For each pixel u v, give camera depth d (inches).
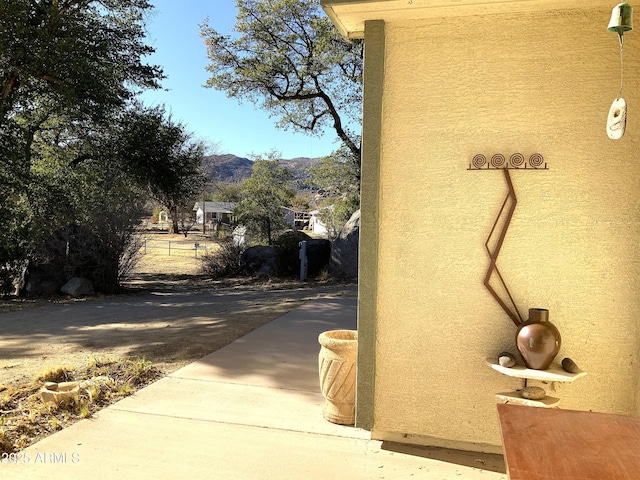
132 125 653.9
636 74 125.6
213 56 759.7
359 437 146.7
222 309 392.2
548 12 130.0
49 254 519.5
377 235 141.9
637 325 126.6
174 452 135.6
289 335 274.2
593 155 128.6
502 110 133.7
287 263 721.6
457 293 138.3
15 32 475.8
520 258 133.8
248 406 169.2
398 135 140.8
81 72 523.5
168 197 721.6
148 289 601.0
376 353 144.4
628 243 127.3
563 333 131.1
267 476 124.0
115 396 176.4
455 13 133.3
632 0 120.7
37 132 685.3
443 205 138.6
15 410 162.2
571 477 61.3
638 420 80.0
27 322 345.1
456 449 139.5
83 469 125.6
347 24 143.7
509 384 135.0
